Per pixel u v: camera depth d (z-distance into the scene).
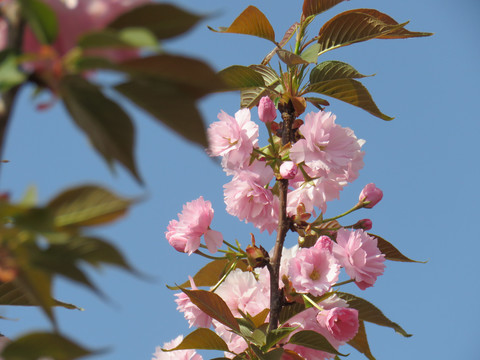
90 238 0.64
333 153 1.28
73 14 0.69
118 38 0.59
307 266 1.25
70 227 0.67
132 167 0.72
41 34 0.62
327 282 1.25
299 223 1.28
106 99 0.69
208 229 1.28
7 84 0.61
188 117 0.70
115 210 0.67
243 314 1.27
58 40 0.68
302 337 1.23
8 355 0.63
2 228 0.63
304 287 1.25
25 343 0.64
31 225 0.60
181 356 1.28
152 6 0.67
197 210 1.28
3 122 0.66
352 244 1.27
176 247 1.28
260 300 1.28
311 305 1.25
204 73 0.66
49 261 0.64
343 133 1.28
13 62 0.62
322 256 1.26
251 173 1.28
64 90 0.67
